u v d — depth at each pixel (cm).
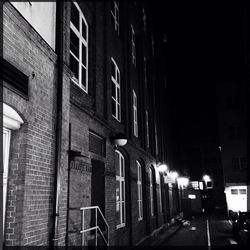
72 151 646
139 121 1686
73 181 662
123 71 1392
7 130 477
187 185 4294
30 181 486
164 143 2709
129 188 1244
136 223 1284
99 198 862
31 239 477
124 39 1441
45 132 553
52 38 621
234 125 3428
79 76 848
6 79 434
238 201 3177
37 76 535
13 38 459
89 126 812
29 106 499
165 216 2152
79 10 888
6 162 467
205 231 2084
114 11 1387
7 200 462
